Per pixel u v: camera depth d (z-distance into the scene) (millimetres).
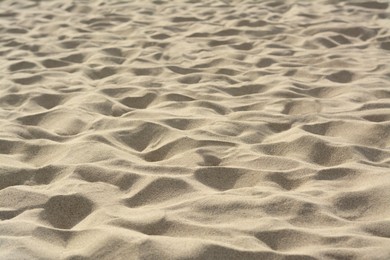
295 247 2137
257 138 3141
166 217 2312
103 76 4527
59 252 2141
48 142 3131
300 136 3014
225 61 4695
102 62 4805
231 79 4254
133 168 2773
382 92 3789
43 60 4848
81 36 5609
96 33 5703
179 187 2586
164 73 4469
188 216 2338
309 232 2188
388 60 4516
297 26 5609
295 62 4617
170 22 5992
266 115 3428
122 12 6500
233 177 2695
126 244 2113
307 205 2369
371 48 4941
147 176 2664
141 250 2076
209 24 5812
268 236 2189
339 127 3211
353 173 2646
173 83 4199
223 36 5457
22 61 4801
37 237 2225
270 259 2033
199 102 3701
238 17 6012
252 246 2100
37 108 3793
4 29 5930
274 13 6121
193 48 5074
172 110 3635
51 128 3430
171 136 3160
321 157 2887
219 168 2734
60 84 4234
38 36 5699
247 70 4461
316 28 5469
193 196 2512
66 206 2496
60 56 4980
